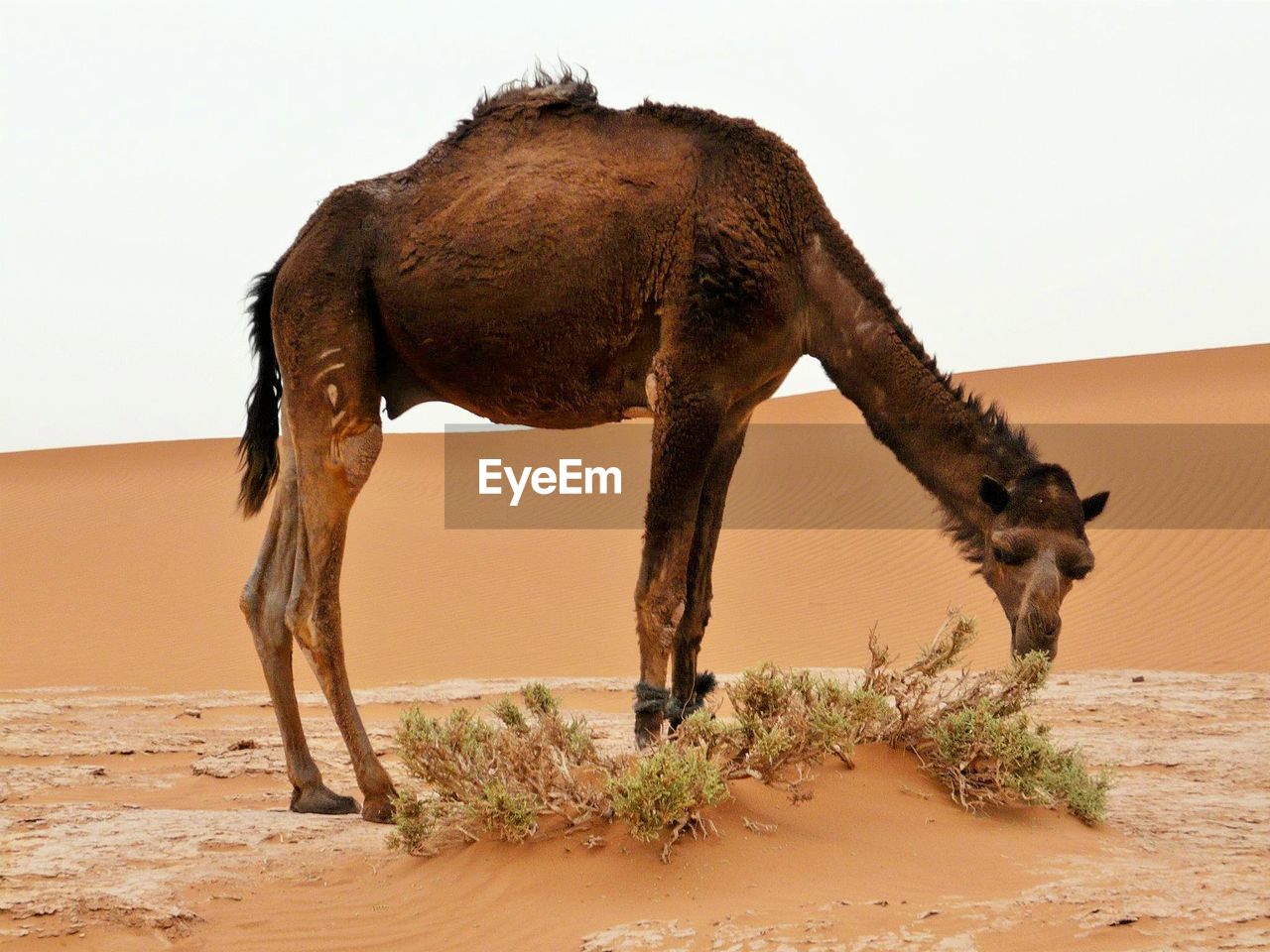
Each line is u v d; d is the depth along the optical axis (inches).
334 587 309.1
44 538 1626.5
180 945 209.0
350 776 377.1
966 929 192.9
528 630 1125.1
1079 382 2439.7
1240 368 2346.2
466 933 208.1
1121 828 266.5
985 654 938.7
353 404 314.0
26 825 287.3
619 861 220.5
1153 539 1263.5
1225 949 181.8
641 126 309.3
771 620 1135.6
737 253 293.9
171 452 2544.3
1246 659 882.8
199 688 838.5
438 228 307.3
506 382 314.0
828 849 228.2
